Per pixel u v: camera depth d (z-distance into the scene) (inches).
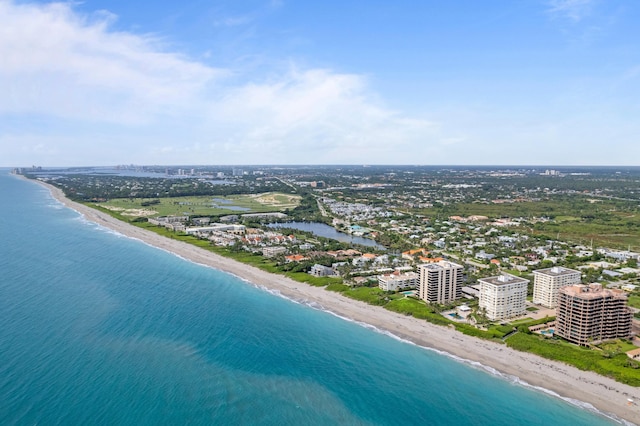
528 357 7687.0
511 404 6402.6
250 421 5905.5
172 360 7317.9
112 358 7268.7
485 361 7583.7
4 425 5511.8
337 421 6003.9
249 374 7032.5
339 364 7445.9
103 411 5900.6
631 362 7278.5
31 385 6368.1
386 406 6343.5
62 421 5659.5
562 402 6437.0
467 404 6402.6
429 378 7057.1
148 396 6294.3
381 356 7731.3
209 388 6584.6
